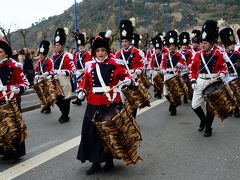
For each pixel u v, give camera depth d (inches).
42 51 396.2
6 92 247.4
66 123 380.5
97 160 221.8
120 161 248.7
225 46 407.5
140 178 219.5
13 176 227.0
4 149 243.0
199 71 319.9
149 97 334.6
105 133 210.2
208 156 259.4
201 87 319.3
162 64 450.6
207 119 312.5
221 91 296.8
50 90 359.9
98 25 2962.6
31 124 380.5
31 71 636.7
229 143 292.0
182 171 230.4
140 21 3129.9
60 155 266.1
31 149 284.2
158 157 257.6
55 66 389.1
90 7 3292.3
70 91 389.7
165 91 411.2
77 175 226.7
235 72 386.6
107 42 231.0
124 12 3292.3
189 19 3629.4
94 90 226.2
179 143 292.5
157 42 546.6
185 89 402.3
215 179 217.3
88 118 224.4
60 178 222.5
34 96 626.2
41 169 238.4
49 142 303.9
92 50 231.3
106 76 225.0
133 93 321.7
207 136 313.0
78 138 313.6
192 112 424.8
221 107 297.7
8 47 250.2
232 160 250.7
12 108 240.1
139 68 365.1
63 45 398.3
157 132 329.1
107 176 223.1
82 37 503.2
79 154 226.7
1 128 236.4
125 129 211.5
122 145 211.9
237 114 392.2
